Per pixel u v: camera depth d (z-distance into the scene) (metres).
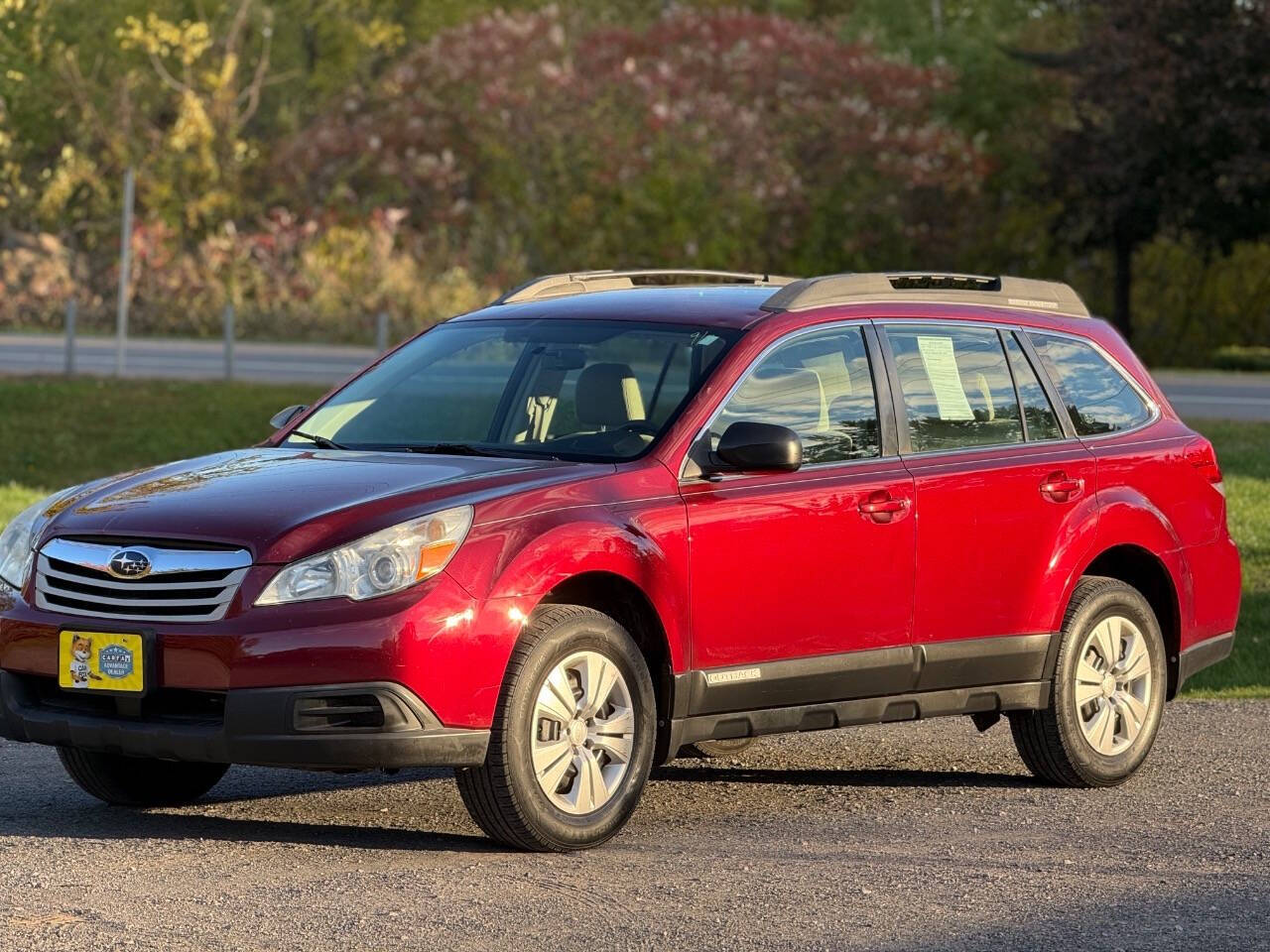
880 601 15.52
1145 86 84.50
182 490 14.08
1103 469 17.41
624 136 94.81
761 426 14.30
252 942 11.24
